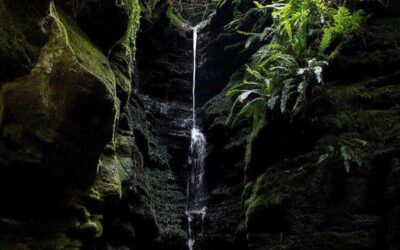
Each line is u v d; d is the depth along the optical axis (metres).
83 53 3.42
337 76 5.11
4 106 2.93
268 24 6.83
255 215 4.92
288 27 5.09
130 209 4.68
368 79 4.93
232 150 6.21
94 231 3.57
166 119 7.24
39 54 2.93
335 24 5.15
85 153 3.36
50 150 3.20
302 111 4.93
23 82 2.91
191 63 8.23
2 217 3.08
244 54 7.29
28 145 3.10
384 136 4.36
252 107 5.25
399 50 4.86
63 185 3.45
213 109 6.97
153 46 7.71
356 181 4.34
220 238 5.67
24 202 3.23
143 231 4.97
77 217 3.49
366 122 4.55
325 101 4.88
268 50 5.38
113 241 4.36
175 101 7.68
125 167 4.64
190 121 7.43
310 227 4.45
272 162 5.20
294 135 4.99
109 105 3.19
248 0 7.42
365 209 4.22
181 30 8.48
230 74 7.56
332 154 4.51
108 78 3.50
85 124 3.20
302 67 5.13
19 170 3.12
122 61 5.01
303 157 4.80
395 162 4.12
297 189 4.67
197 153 6.94
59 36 3.04
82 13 3.86
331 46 5.25
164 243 5.50
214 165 6.55
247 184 5.47
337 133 4.66
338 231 4.27
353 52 5.11
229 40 7.63
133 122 5.79
